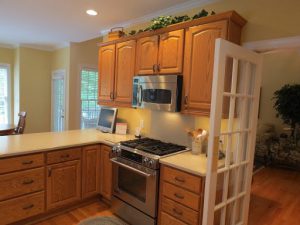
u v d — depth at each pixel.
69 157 2.58
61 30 3.90
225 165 1.90
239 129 2.03
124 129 3.26
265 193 3.52
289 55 5.52
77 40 4.71
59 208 2.64
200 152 2.33
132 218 2.44
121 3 2.68
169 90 2.31
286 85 5.23
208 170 1.69
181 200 1.96
